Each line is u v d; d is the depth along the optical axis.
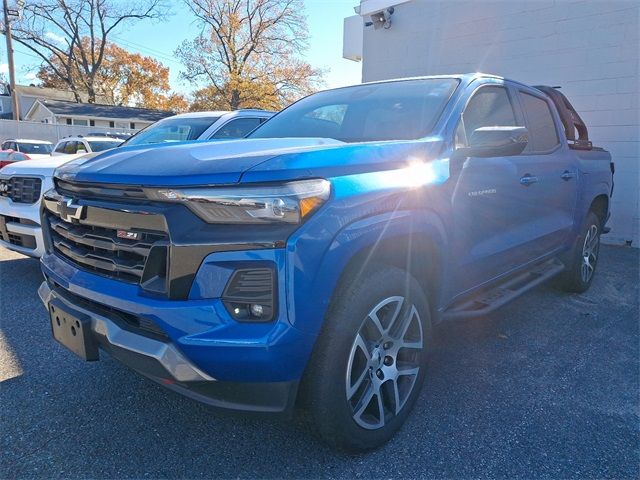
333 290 1.98
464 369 3.27
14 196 4.67
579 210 4.45
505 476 2.21
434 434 2.51
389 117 3.04
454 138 2.84
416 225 2.36
